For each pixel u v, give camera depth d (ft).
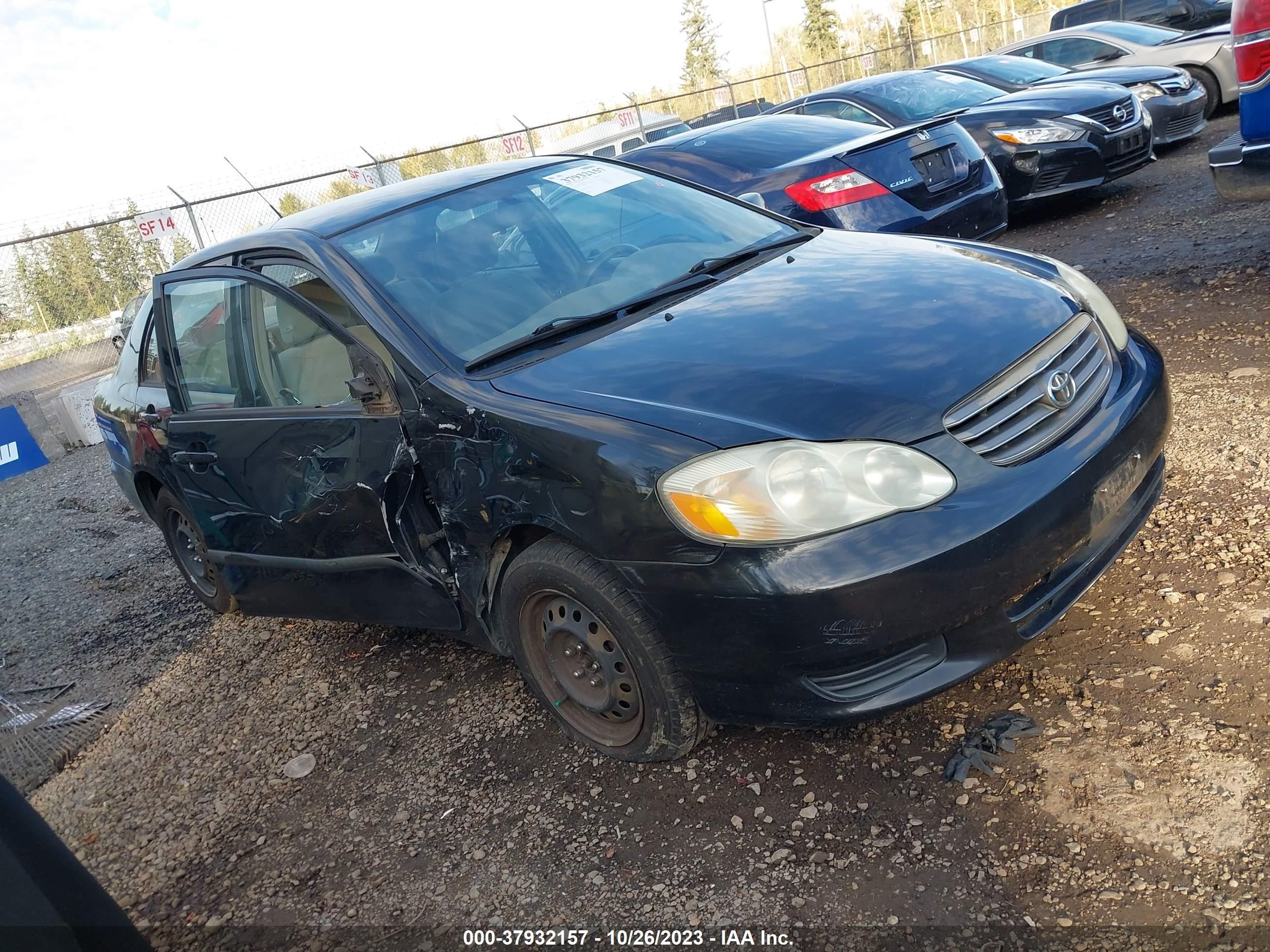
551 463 8.16
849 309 8.96
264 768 10.89
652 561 7.66
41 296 52.49
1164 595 9.35
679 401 7.98
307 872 8.95
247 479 11.44
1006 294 8.93
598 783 8.97
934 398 7.55
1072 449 7.86
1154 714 7.88
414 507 9.82
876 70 126.82
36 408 34.68
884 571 7.01
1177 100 30.45
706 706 8.15
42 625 17.72
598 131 74.69
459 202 11.57
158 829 10.34
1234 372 13.85
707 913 7.18
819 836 7.59
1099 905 6.38
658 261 11.12
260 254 11.43
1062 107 25.52
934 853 7.14
